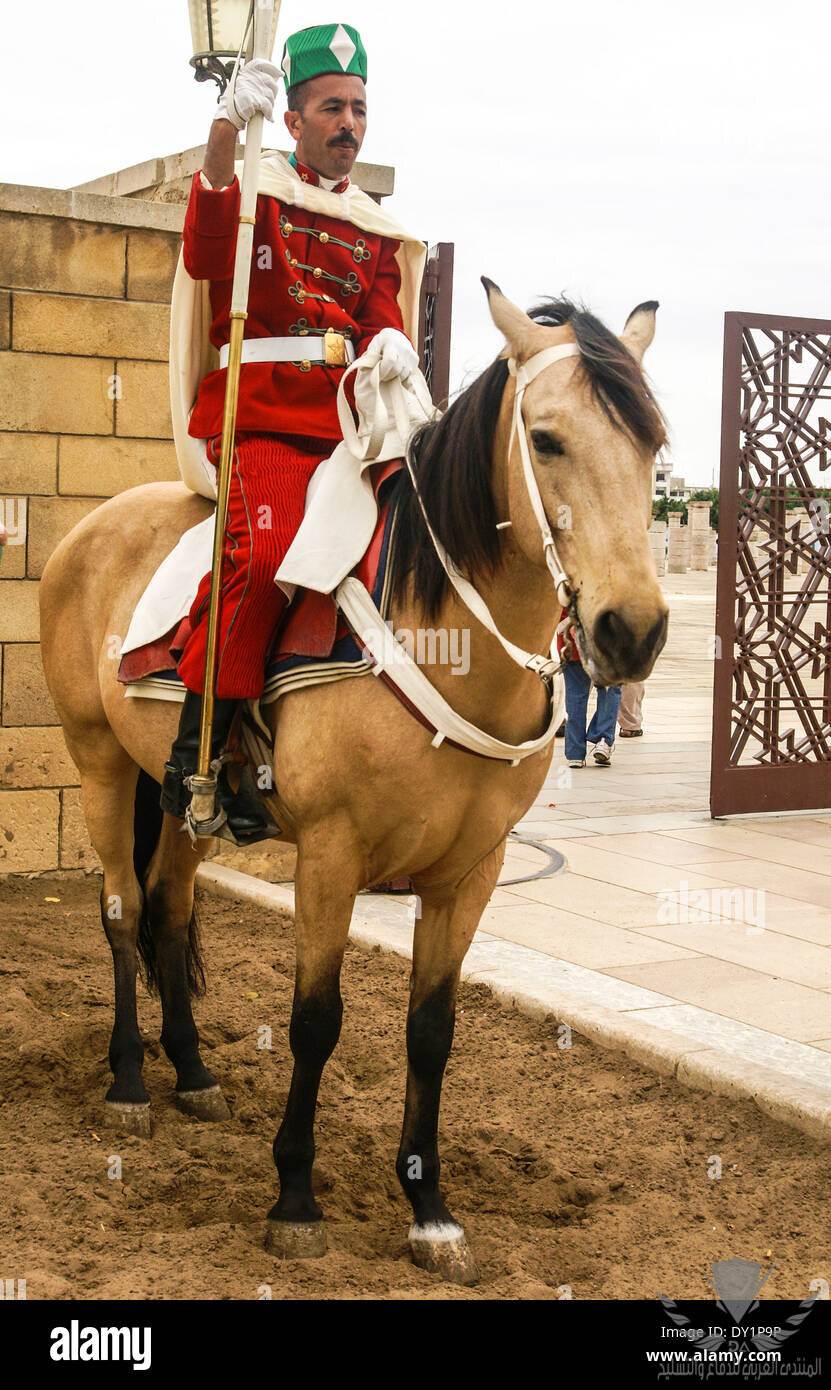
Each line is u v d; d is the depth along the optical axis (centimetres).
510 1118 394
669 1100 409
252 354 339
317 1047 305
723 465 829
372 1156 363
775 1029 455
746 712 855
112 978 517
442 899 314
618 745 1173
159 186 761
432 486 288
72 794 671
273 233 333
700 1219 334
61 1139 366
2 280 636
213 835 336
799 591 872
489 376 278
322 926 302
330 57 337
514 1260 305
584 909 618
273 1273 293
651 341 276
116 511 409
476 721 288
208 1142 368
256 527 315
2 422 641
